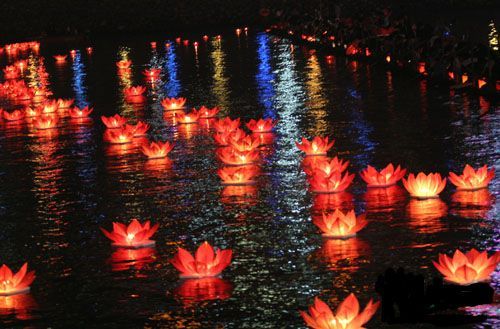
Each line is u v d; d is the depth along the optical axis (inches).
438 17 1284.4
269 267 240.5
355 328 181.6
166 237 279.1
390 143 416.2
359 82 677.9
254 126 477.1
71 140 498.9
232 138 404.2
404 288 208.4
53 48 1302.9
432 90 599.2
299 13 1330.0
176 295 222.1
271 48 1051.9
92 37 1477.6
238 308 210.1
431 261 235.1
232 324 200.1
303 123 500.7
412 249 247.3
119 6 1664.6
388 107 537.0
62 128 550.0
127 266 250.1
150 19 1624.0
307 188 334.3
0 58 1182.3
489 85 556.1
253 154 391.5
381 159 380.2
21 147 485.4
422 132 438.6
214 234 278.7
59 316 213.0
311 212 297.3
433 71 658.2
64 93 753.0
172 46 1189.7
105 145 472.4
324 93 629.9
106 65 989.2
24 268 233.0
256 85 709.3
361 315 181.6
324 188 324.5
